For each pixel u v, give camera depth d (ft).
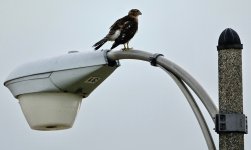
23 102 39.09
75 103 39.01
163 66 35.40
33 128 39.42
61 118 38.68
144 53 36.19
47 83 38.19
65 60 37.96
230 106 32.99
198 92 34.14
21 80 38.78
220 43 33.32
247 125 33.17
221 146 32.89
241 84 33.17
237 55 33.17
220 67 33.32
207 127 34.40
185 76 34.53
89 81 38.22
